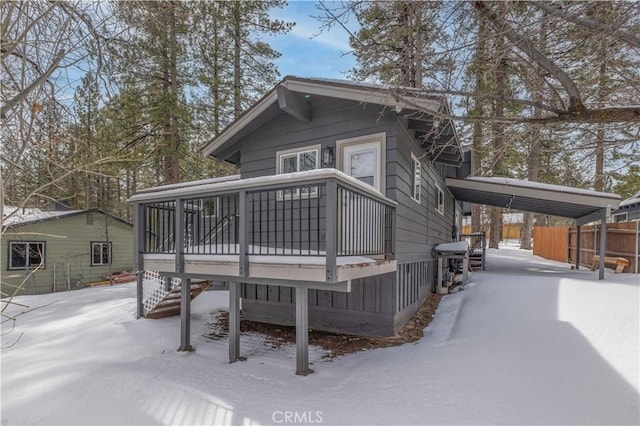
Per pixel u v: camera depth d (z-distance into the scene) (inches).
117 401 129.8
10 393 137.3
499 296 271.0
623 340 164.7
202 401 130.1
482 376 139.5
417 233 286.5
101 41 132.5
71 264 520.4
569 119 111.0
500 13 119.5
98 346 202.5
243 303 284.4
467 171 425.7
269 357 189.8
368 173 233.6
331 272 146.2
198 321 269.0
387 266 203.6
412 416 113.8
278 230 262.1
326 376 158.6
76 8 114.7
